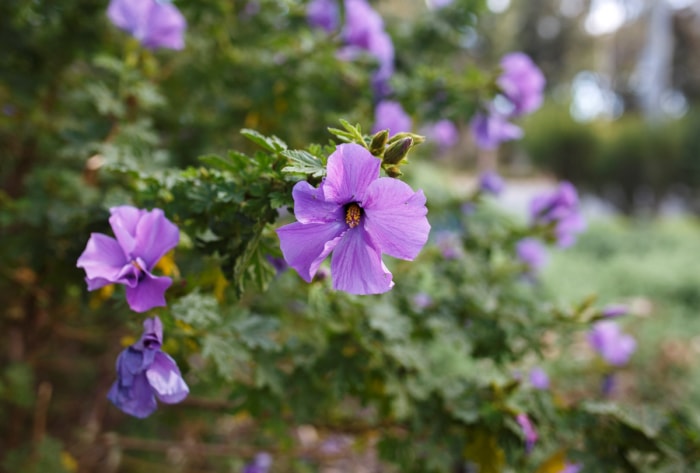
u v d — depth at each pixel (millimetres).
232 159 553
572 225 1005
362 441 991
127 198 665
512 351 827
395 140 509
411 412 769
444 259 935
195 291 603
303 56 967
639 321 2250
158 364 526
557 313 830
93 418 1145
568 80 11695
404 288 850
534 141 7016
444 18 1147
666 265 3152
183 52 1068
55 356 1258
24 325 1017
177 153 1034
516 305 857
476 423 747
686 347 2064
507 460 744
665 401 1495
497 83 931
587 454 717
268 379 737
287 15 1024
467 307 851
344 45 978
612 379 1104
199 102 1098
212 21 1035
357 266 480
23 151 1066
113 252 527
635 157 6652
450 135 1344
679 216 7219
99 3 959
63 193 885
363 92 979
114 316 917
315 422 900
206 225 593
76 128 846
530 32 11445
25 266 898
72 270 703
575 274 2855
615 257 3543
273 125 1037
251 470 1177
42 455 934
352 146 465
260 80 969
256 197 548
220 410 970
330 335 775
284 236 474
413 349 772
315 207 471
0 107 992
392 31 1162
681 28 11305
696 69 11578
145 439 1188
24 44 912
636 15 11281
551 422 729
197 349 644
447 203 1104
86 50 973
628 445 717
